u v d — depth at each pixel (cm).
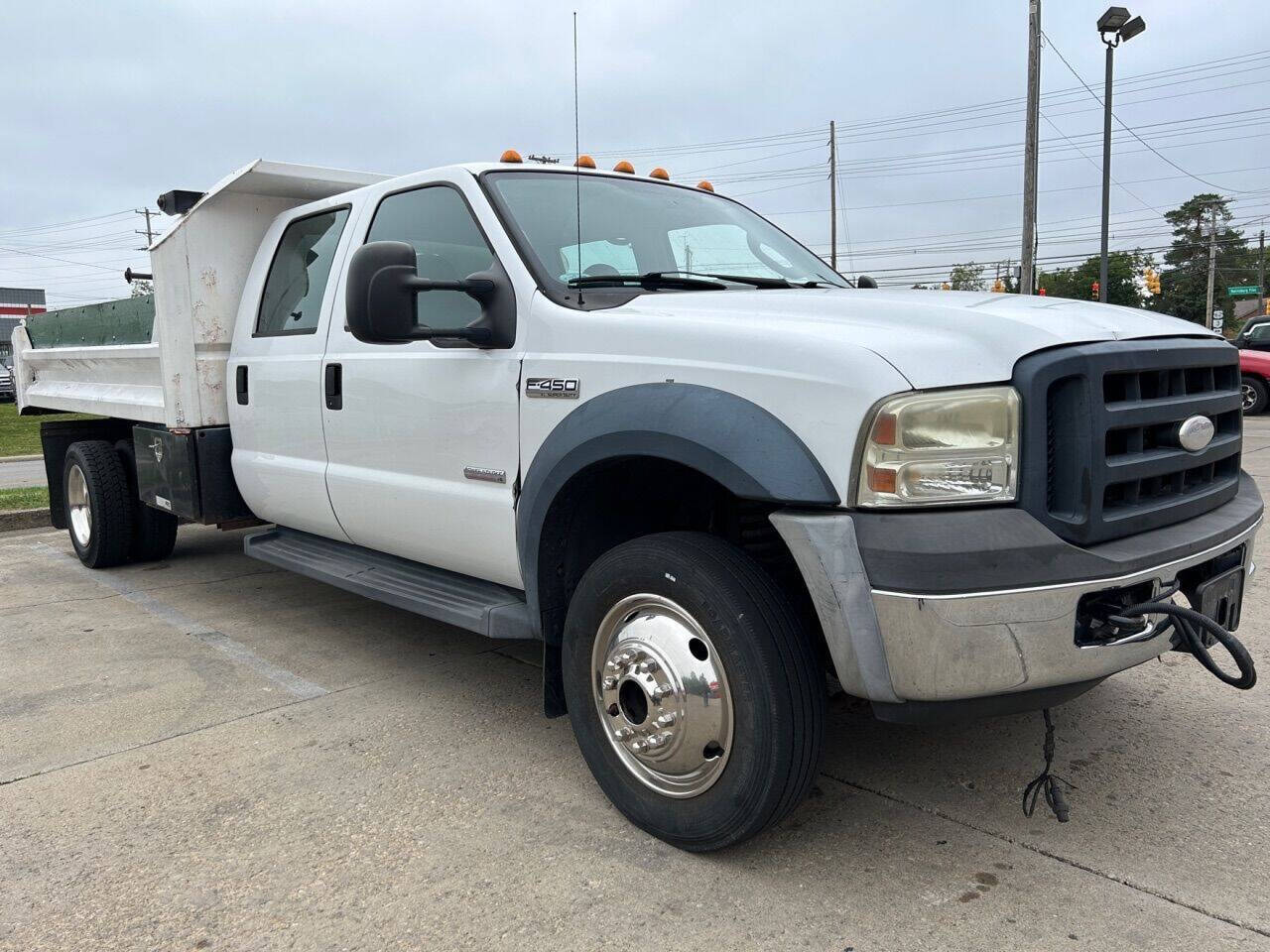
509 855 272
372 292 304
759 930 236
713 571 256
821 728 255
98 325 597
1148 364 256
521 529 312
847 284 415
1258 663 413
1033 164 2125
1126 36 2005
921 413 230
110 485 620
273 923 242
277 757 339
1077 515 238
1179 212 7888
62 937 237
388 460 386
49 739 357
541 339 317
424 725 367
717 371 262
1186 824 285
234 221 505
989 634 225
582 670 294
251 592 578
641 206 392
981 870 262
